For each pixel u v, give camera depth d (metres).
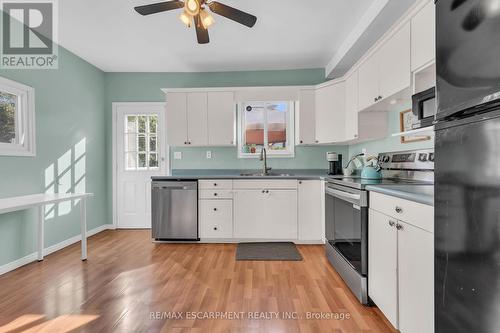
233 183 3.33
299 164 4.02
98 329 1.61
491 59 0.74
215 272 2.46
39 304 1.90
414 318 1.32
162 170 4.16
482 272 0.79
